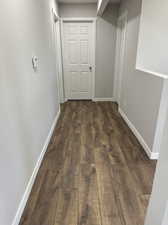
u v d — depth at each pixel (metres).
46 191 1.60
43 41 2.21
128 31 3.10
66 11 3.94
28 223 1.30
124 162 2.03
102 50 4.23
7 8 1.16
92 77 4.50
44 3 2.29
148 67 2.63
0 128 1.04
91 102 4.56
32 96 1.71
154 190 0.87
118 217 1.35
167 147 0.73
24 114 1.47
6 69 1.14
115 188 1.64
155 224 0.86
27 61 1.56
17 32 1.33
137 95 2.56
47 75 2.45
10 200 1.17
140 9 2.42
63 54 4.29
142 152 2.24
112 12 3.92
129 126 3.00
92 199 1.52
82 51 4.33
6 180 1.12
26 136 1.52
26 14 1.55
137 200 1.51
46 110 2.37
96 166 1.96
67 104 4.37
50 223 1.30
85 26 4.12
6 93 1.13
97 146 2.38
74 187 1.65
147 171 1.88
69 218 1.34
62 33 4.09
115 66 4.36
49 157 2.14
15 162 1.27
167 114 0.74
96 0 3.63
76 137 2.64
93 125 3.09
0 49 1.06
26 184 1.51
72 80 4.59
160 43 2.53
